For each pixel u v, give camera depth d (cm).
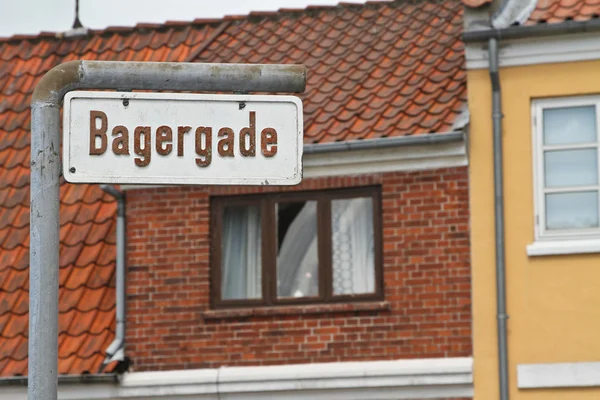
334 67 2216
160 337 2031
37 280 658
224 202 2052
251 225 2038
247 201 2041
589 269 1877
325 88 2152
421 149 1942
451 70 2100
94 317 2100
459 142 1920
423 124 1973
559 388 1861
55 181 675
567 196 1911
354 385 1925
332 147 1958
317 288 1991
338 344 1958
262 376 1959
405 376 1905
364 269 1973
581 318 1869
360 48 2259
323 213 1995
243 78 695
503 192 1923
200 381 1986
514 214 1917
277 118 694
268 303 2002
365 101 2081
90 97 683
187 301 2033
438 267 1936
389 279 1952
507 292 1898
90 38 2655
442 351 1914
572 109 1928
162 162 685
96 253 2184
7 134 2442
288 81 697
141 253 2061
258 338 1991
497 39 1927
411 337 1930
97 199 2272
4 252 2234
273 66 699
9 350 2084
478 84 1961
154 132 686
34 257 661
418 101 2039
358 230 1983
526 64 1939
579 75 1920
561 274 1884
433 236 1942
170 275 2047
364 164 1969
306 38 2344
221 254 2039
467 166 1942
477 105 1956
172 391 1997
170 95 688
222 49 2381
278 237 2019
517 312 1891
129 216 2078
